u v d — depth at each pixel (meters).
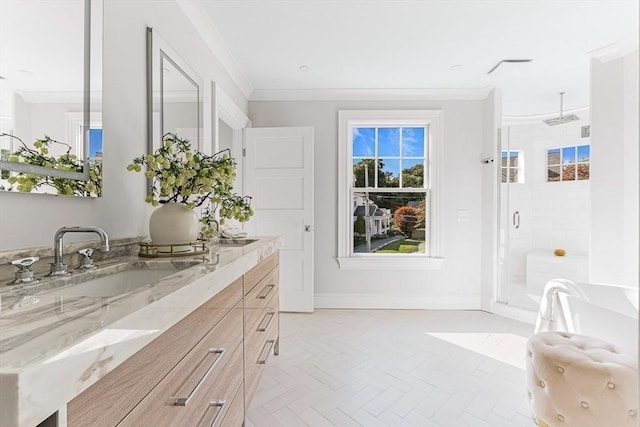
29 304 0.62
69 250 1.02
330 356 2.23
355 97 3.37
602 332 1.68
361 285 3.40
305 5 1.96
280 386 1.84
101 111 1.20
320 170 3.39
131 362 0.59
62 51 1.04
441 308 3.37
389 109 3.38
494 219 3.25
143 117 1.48
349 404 1.68
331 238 3.40
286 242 3.23
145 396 0.64
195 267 0.99
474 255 3.38
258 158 3.22
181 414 0.79
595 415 1.30
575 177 4.16
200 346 0.90
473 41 2.39
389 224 3.51
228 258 1.19
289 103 3.39
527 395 1.58
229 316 1.16
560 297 1.79
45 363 0.38
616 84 2.40
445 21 2.13
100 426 0.51
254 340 1.53
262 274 1.71
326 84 3.19
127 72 1.36
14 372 0.35
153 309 0.62
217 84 2.39
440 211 3.36
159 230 1.25
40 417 0.37
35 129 0.94
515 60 2.68
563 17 2.08
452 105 3.38
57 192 1.01
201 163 1.38
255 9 2.00
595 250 2.48
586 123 4.04
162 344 0.71
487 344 2.44
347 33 2.28
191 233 1.31
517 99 3.55
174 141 1.35
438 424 1.53
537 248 4.39
